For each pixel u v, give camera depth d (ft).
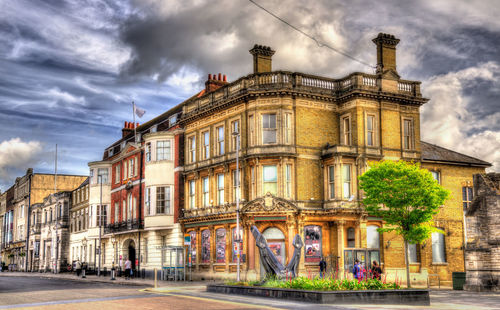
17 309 66.49
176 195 159.74
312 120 136.67
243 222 132.46
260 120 133.59
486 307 71.82
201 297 82.89
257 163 132.26
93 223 205.36
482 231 109.60
